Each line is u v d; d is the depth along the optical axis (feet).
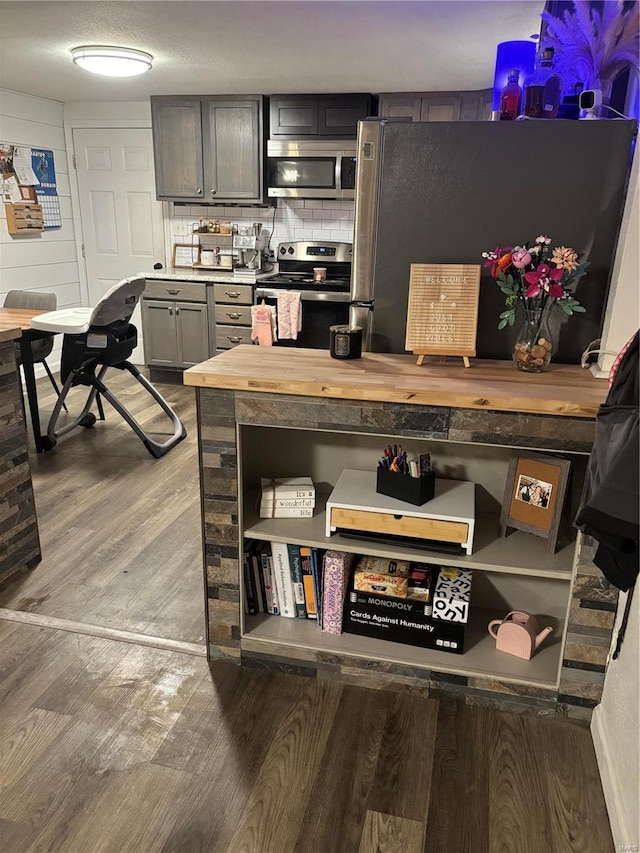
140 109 17.83
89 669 6.64
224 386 5.86
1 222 16.37
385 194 6.67
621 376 4.59
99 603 7.79
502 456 6.68
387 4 8.96
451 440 5.65
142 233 18.94
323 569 6.54
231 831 4.91
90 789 5.24
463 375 6.09
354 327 6.86
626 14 6.34
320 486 7.30
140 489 11.05
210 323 17.06
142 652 6.92
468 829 4.98
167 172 17.03
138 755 5.58
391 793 5.28
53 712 6.05
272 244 18.06
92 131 18.33
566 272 5.96
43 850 4.73
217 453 6.15
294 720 6.03
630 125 6.06
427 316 6.44
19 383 7.97
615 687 5.43
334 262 16.99
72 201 19.04
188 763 5.52
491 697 6.22
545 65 6.70
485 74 13.09
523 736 5.91
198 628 7.34
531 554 6.06
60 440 13.37
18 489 8.13
